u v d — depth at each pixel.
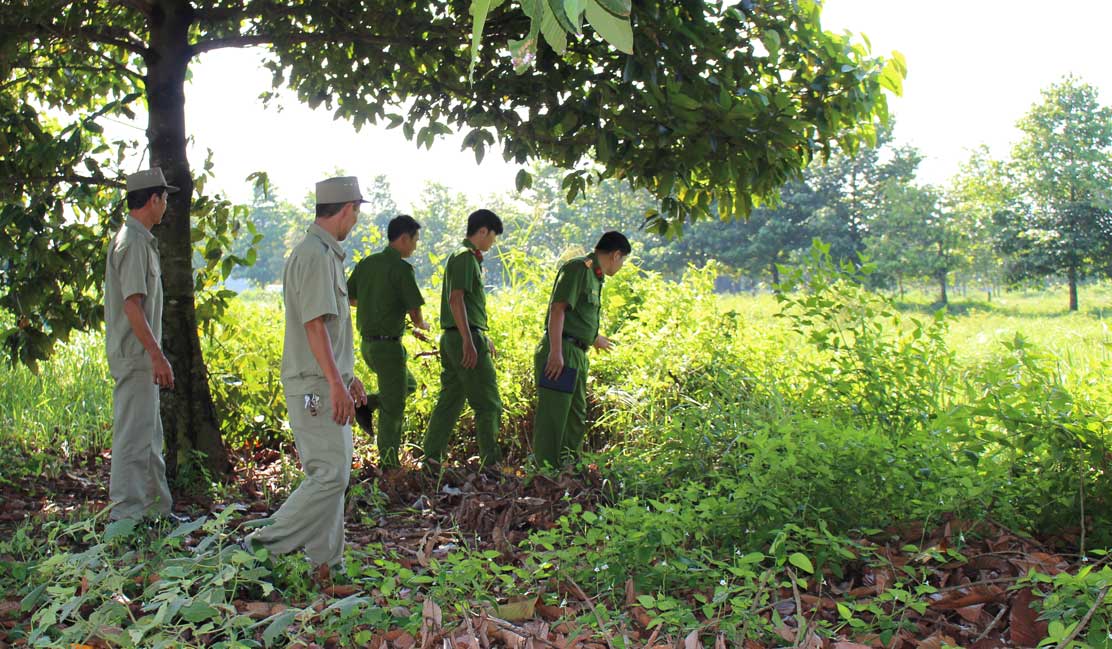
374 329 6.77
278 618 3.08
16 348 6.57
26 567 3.87
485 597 3.70
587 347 6.78
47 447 7.42
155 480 5.14
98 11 7.26
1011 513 4.49
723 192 6.84
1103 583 3.02
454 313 6.64
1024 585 3.46
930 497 4.39
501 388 7.84
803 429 4.65
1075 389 5.17
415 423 7.92
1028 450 4.71
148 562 3.96
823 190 62.72
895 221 51.91
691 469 5.71
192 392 6.29
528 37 1.20
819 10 6.46
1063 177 45.44
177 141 6.25
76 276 6.56
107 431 7.84
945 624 3.51
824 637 3.31
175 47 6.24
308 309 4.19
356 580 3.99
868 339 6.07
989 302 52.03
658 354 7.82
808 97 6.51
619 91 5.92
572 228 22.97
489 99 6.43
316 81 7.54
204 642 3.23
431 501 5.85
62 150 5.86
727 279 79.50
